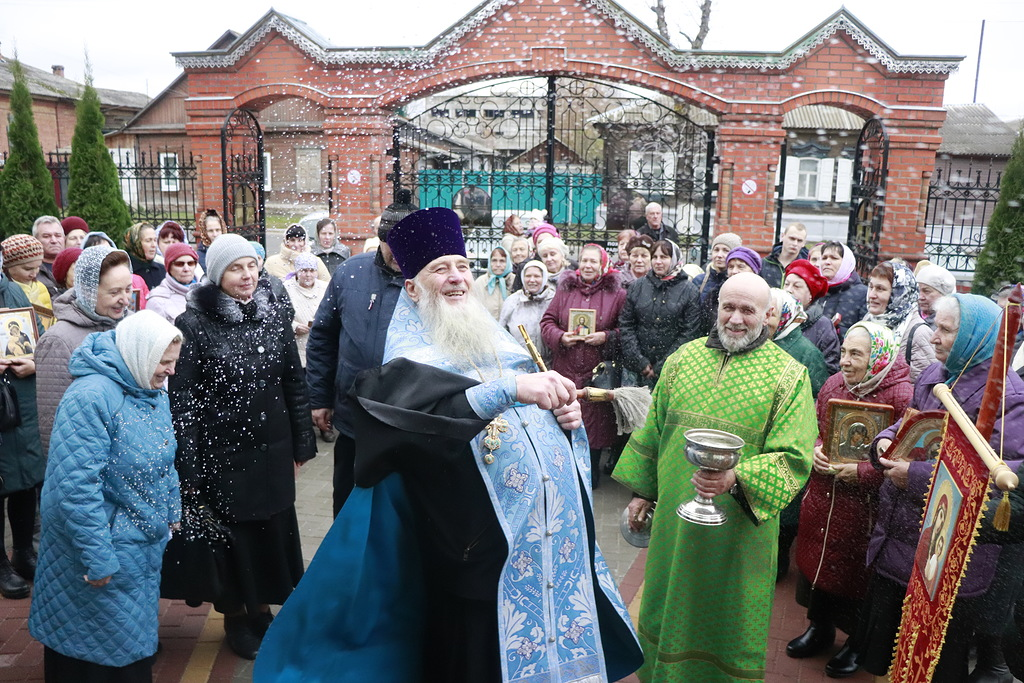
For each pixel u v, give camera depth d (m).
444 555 2.73
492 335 2.83
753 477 3.23
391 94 12.00
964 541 2.39
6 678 3.86
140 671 3.32
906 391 4.10
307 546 5.29
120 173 12.38
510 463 2.68
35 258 5.42
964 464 2.50
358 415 2.63
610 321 6.50
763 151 11.69
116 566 3.13
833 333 5.48
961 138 19.41
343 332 4.16
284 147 27.09
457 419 2.50
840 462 3.98
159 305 5.48
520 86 13.10
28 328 4.68
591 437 6.40
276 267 8.48
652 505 3.80
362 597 2.78
